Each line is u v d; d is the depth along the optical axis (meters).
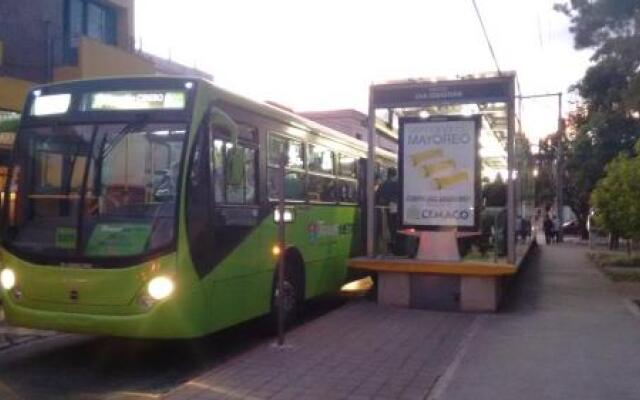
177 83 8.51
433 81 12.84
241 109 9.54
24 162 8.72
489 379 7.63
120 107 8.57
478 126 12.80
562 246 38.09
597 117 27.67
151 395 7.44
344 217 13.55
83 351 9.55
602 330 10.40
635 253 27.59
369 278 17.80
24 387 7.77
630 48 20.19
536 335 9.98
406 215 13.06
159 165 8.25
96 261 8.04
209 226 8.55
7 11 16.45
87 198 8.31
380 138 16.06
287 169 10.94
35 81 17.08
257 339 10.30
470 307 12.10
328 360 8.43
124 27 20.62
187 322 8.10
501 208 14.47
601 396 7.04
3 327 10.84
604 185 17.62
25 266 8.34
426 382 7.52
